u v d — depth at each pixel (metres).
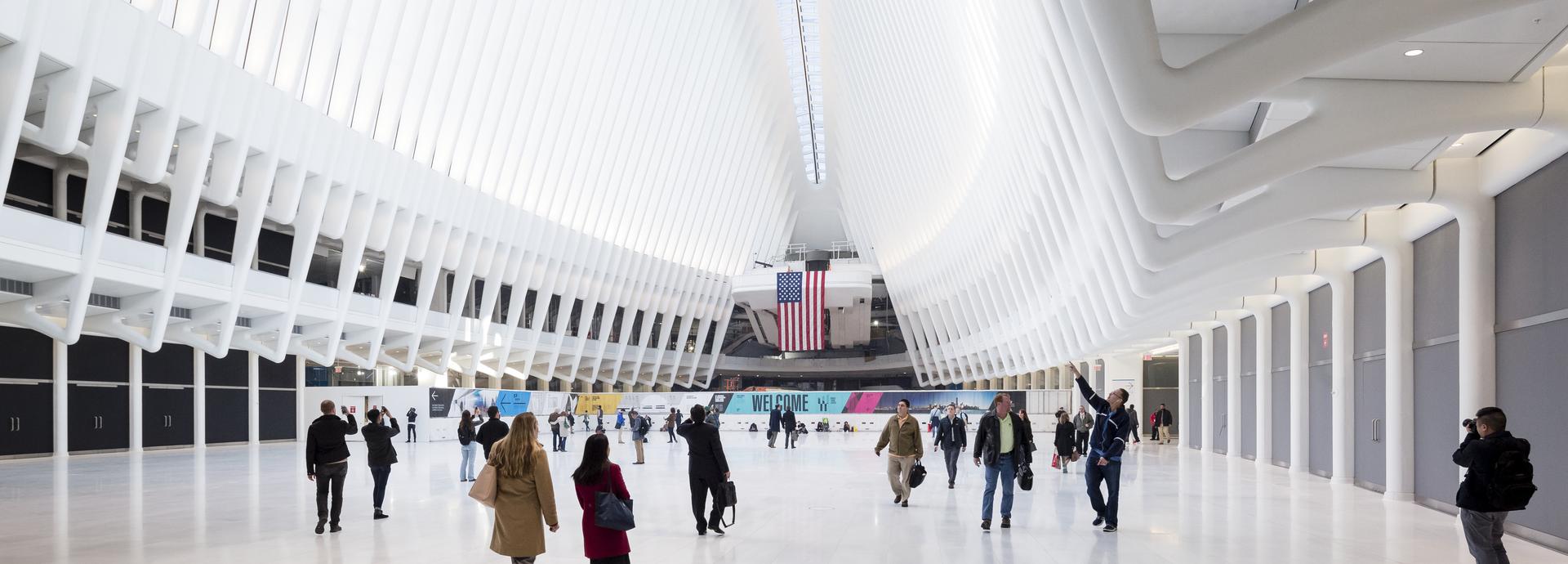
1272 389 21.48
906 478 12.63
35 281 16.48
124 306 18.39
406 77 23.44
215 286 19.50
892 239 46.25
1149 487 15.35
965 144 31.75
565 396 41.34
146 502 13.14
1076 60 10.41
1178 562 8.32
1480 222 10.93
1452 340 12.27
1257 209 11.35
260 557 8.60
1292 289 18.84
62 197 22.81
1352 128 8.43
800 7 43.66
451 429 35.34
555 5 29.16
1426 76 8.34
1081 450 21.06
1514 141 10.00
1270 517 11.39
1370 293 15.58
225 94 17.56
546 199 33.22
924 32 30.73
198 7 16.44
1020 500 13.19
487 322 32.94
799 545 9.27
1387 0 5.49
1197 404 29.45
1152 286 15.07
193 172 17.39
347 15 20.44
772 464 21.17
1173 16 8.54
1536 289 9.88
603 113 33.88
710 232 47.00
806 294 47.62
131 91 15.37
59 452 25.16
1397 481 13.59
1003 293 34.12
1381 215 13.86
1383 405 14.84
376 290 39.91
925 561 8.41
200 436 30.27
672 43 36.09
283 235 32.94
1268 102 9.48
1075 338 27.59
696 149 41.47
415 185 25.62
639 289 43.16
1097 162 13.91
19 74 13.49
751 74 43.31
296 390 35.31
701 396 44.03
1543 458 9.72
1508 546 9.59
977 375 45.81
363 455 26.00
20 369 24.38
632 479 17.17
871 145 43.69
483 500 5.82
